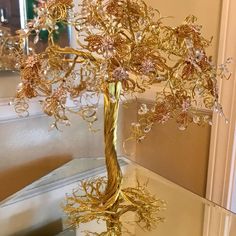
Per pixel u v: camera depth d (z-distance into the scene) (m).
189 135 1.28
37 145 1.21
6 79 1.07
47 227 1.03
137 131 0.85
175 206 1.10
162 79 0.71
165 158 1.41
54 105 0.69
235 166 1.16
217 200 1.22
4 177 1.15
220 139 1.16
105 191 0.97
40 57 0.70
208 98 0.72
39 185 1.12
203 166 1.25
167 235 1.04
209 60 0.68
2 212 0.99
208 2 1.11
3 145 1.12
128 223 0.98
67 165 1.25
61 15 0.69
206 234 1.05
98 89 0.71
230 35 1.05
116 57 0.63
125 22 0.68
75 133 1.31
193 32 0.67
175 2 1.21
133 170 1.23
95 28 0.72
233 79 1.06
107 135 0.86
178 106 0.72
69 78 0.71
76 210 0.98
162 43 0.69
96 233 0.97
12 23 1.03
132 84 0.74
